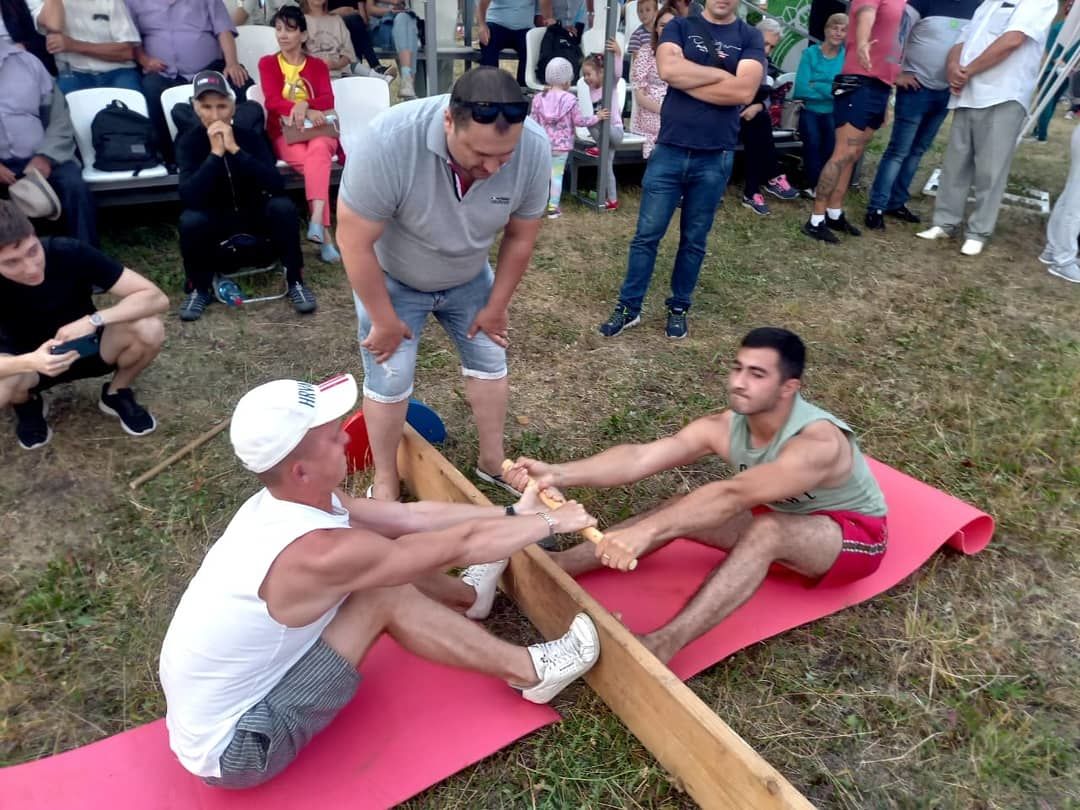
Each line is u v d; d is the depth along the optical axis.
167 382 3.99
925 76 6.11
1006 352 4.63
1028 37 5.43
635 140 6.91
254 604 1.75
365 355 2.79
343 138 5.70
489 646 2.14
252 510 1.86
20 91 4.58
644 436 3.73
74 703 2.33
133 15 5.49
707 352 4.53
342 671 1.97
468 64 8.37
